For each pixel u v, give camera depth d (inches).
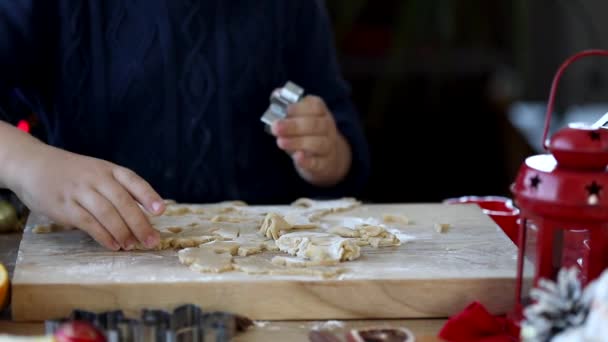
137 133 51.9
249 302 36.8
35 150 41.3
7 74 49.8
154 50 51.2
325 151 51.4
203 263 37.9
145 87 51.3
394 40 92.2
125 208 39.4
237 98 52.8
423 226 43.3
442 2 90.7
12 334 35.6
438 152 97.4
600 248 33.9
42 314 36.6
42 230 42.0
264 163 54.8
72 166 40.4
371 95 97.7
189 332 33.8
